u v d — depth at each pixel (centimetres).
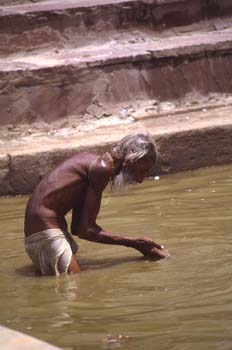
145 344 1070
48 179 1438
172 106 2441
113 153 1419
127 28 2594
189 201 1856
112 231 1648
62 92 2325
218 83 2522
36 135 2262
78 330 1136
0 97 2266
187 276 1344
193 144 2194
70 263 1405
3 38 2436
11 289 1345
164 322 1148
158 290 1286
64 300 1272
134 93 2416
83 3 2562
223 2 2725
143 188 2023
